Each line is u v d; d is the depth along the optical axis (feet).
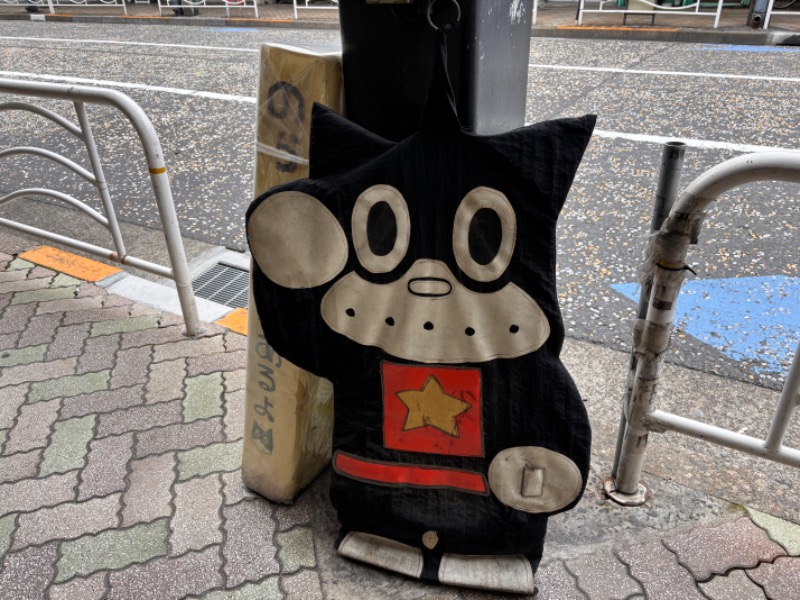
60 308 10.09
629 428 5.88
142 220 13.53
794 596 5.41
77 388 8.23
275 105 5.26
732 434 5.41
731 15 34.40
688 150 15.48
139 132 7.80
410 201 4.60
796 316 9.55
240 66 26.68
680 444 7.14
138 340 9.23
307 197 4.70
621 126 17.38
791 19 32.89
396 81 4.72
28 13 46.03
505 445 5.05
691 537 5.96
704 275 10.63
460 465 5.22
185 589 5.67
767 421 7.59
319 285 4.90
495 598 5.49
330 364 5.14
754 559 5.73
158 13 43.34
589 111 18.70
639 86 21.18
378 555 5.74
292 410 6.02
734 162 4.39
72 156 17.34
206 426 7.55
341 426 5.34
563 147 4.39
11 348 9.07
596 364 8.70
